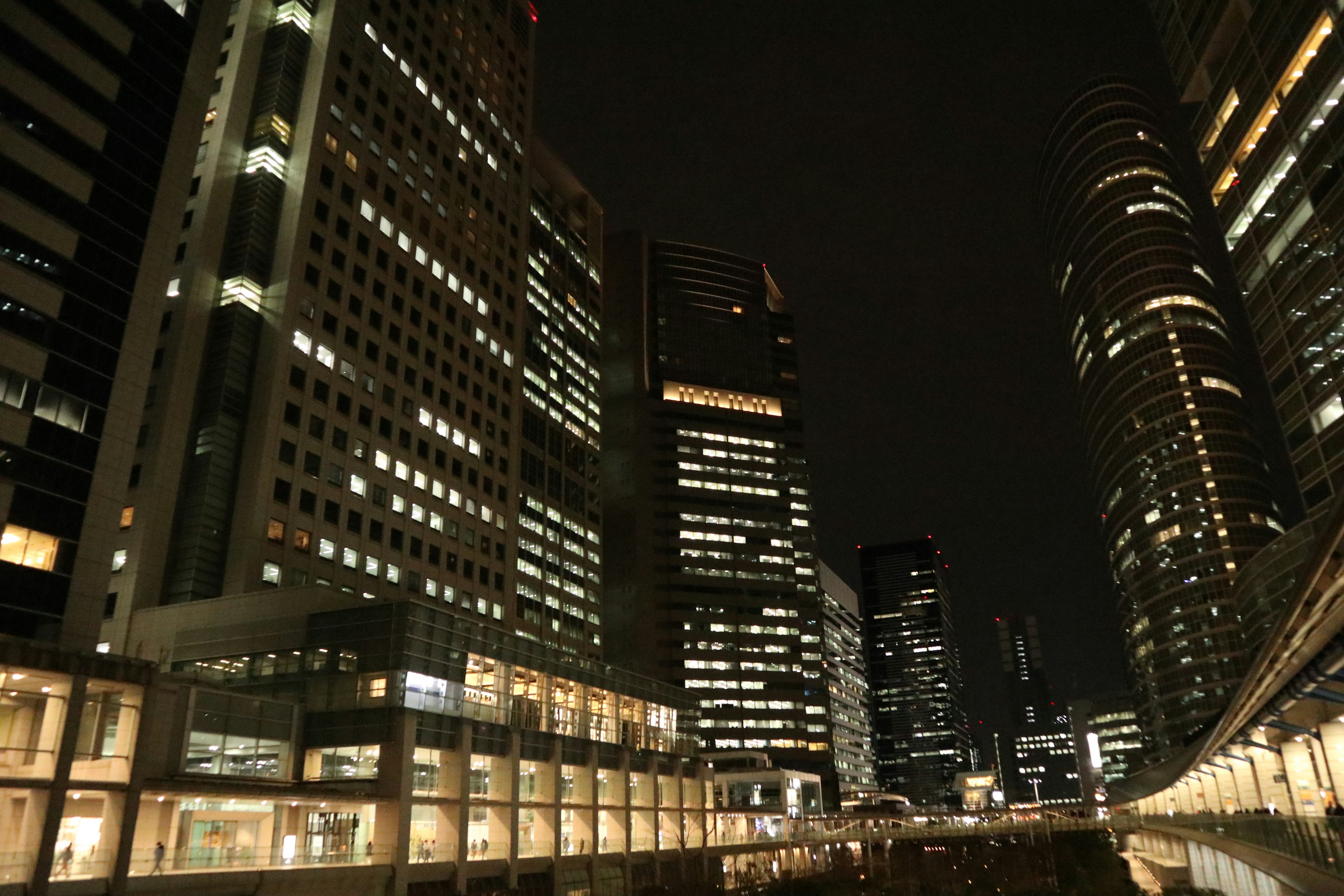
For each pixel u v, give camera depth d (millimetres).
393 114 107688
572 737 86688
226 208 90875
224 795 52000
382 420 96562
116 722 47969
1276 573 123375
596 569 148500
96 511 57750
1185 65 85688
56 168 58688
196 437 82312
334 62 99625
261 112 95312
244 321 86688
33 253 56500
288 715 66500
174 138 67562
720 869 105000
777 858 119062
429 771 68125
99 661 46875
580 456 152875
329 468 88812
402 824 62844
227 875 49812
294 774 66062
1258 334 76438
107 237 61406
